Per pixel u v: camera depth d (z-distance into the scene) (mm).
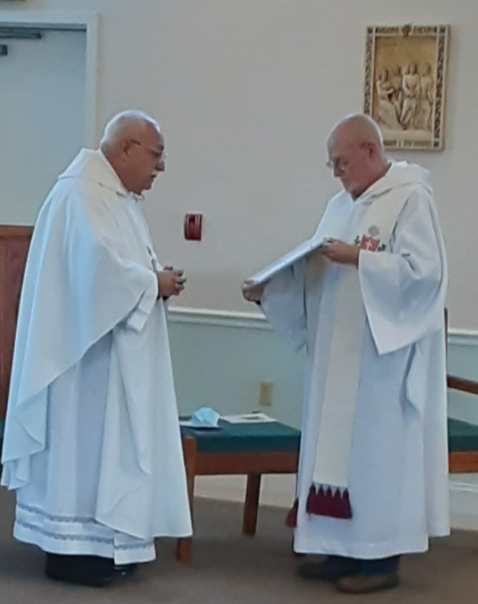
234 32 4398
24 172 4879
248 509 3891
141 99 4516
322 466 3215
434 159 4211
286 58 4352
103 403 3139
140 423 3113
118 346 3111
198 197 4480
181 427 3613
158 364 3209
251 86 4398
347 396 3199
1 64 4840
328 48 4301
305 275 3445
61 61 4781
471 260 4195
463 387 3814
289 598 3229
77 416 3152
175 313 4500
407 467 3242
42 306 3143
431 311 3188
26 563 3473
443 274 3189
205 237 4484
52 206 3193
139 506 3125
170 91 4480
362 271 3135
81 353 3100
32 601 3117
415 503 3252
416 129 4203
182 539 3529
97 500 3111
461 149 4180
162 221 4523
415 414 3234
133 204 3270
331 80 4305
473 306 4199
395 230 3211
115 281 3068
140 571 3432
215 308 4480
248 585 3340
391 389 3191
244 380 4453
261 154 4406
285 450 3545
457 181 4195
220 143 4445
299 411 4395
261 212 4426
